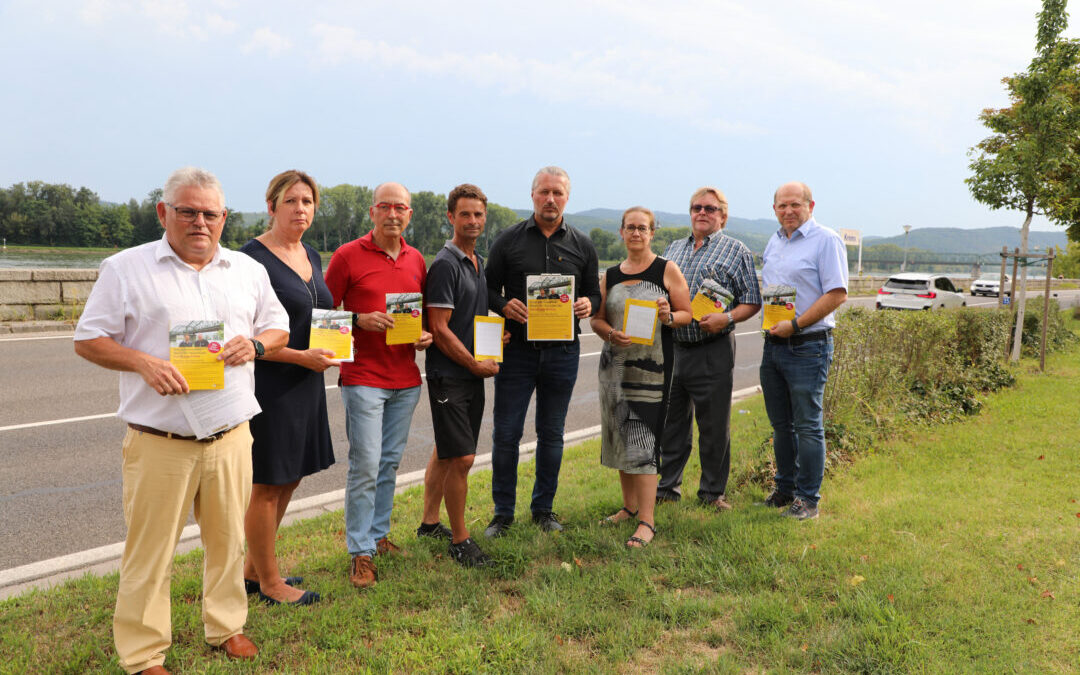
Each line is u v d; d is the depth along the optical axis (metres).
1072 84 11.17
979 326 8.84
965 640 2.90
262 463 3.04
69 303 12.87
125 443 2.55
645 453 4.03
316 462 3.24
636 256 4.20
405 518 4.34
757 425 6.89
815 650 2.82
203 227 2.48
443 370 3.68
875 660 2.74
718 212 4.71
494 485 4.21
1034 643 2.87
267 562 3.18
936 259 170.62
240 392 2.64
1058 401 7.93
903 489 4.84
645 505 4.07
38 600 3.15
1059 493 4.75
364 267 3.54
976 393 7.99
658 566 3.67
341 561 3.65
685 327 4.57
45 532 4.17
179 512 2.56
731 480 5.16
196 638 2.87
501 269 4.15
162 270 2.47
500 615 3.15
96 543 4.03
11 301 12.15
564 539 3.95
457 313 3.74
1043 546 3.82
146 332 2.44
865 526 4.12
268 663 2.74
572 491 4.97
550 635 2.94
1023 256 10.86
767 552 3.75
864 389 6.38
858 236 41.69
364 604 3.17
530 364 4.12
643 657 2.83
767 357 4.61
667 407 4.09
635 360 4.03
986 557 3.70
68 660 2.67
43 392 7.86
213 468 2.62
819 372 4.34
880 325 6.48
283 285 3.08
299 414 3.11
